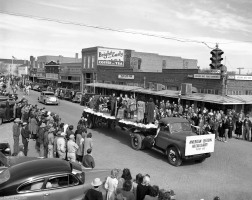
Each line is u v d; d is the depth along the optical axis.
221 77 29.14
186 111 25.77
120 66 53.62
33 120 17.88
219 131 21.20
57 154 12.84
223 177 13.27
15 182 7.68
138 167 14.12
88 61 55.06
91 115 23.17
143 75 40.47
